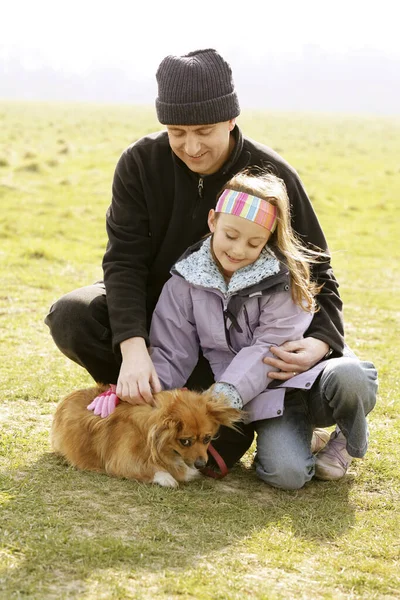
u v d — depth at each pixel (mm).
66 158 23453
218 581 3156
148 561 3283
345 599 3129
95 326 4617
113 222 4703
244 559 3402
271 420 4301
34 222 14125
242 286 4203
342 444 4457
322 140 39875
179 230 4652
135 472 4184
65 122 44406
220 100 4164
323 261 4680
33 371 6227
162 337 4465
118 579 3105
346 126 65125
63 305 4648
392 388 6453
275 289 4242
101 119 51812
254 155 4609
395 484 4453
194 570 3236
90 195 17609
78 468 4312
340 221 17625
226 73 4234
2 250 11672
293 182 4645
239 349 4441
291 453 4199
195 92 4109
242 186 4164
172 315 4453
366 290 11219
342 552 3578
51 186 18281
